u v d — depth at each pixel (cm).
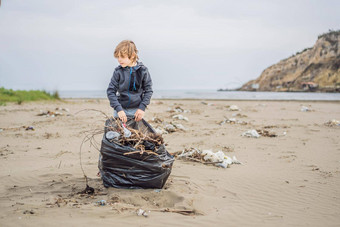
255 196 425
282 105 2258
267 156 681
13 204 349
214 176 513
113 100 407
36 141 823
